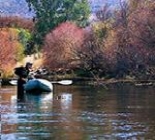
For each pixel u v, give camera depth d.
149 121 33.31
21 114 37.59
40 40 129.12
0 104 46.12
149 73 85.69
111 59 89.94
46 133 28.97
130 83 79.75
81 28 126.44
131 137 27.55
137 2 97.62
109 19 107.31
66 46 104.12
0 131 29.58
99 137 27.66
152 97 52.53
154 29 87.69
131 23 94.00
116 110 39.81
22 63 113.19
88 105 44.16
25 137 27.77
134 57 87.06
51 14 131.62
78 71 97.88
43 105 44.81
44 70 103.00
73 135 28.33
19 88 61.91
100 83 81.31
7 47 104.06
